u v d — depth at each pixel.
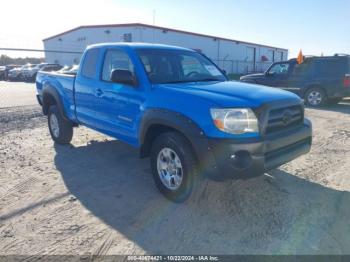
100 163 5.48
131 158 5.74
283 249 3.07
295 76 12.52
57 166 5.35
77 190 4.40
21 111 11.05
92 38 35.25
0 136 7.48
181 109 3.71
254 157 3.46
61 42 38.38
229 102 3.53
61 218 3.65
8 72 33.62
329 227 3.44
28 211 3.81
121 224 3.53
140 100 4.25
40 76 6.97
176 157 3.87
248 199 4.07
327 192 4.29
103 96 4.94
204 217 3.66
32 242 3.19
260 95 3.80
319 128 8.24
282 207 3.87
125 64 4.66
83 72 5.50
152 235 3.32
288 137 3.80
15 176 4.91
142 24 31.39
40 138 7.27
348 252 3.03
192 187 3.80
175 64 4.83
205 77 4.96
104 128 5.13
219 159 3.44
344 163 5.46
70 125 6.40
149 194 4.26
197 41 39.09
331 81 11.80
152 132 4.24
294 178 4.77
